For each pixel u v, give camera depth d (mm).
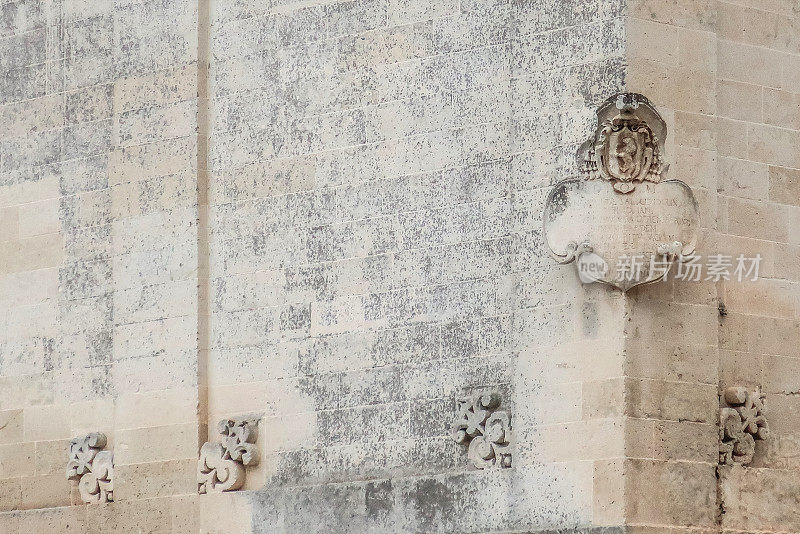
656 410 50406
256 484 57656
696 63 52312
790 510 52875
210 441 58719
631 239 50062
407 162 55719
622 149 50188
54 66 64375
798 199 54875
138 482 59875
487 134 54219
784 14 55375
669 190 50500
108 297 61844
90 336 62156
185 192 60000
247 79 59500
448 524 52969
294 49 58562
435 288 54625
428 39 55844
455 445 53469
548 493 51000
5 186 65062
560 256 50688
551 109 52406
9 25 65750
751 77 54469
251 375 58188
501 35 54375
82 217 62875
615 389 50125
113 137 62312
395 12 56562
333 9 57906
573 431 50688
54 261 63438
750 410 52406
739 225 53594
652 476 50031
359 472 55375
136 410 60250
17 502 63250
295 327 57406
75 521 61281
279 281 57938
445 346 54188
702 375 51281
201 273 59438
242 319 58656
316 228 57375
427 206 55125
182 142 60312
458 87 55000
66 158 63562
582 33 52094
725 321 52938
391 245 55719
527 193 52594
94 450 61250
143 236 60906
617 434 49875
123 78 62188
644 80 51438
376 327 55656
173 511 58938
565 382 51062
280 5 59062
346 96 57250
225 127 59812
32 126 64625
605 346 50438
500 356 53000
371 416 55375
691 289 51438
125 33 62406
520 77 53188
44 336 63375
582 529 50062
